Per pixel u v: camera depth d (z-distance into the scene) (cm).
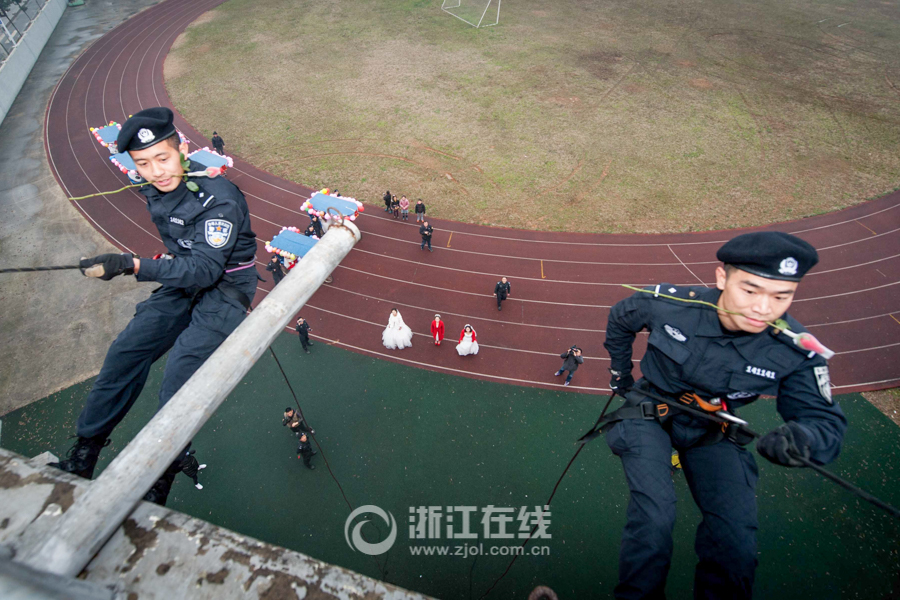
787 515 1422
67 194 2784
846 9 5153
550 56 4212
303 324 1830
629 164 2998
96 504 163
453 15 4956
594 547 1371
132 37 4606
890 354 1883
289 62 4150
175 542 167
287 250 1675
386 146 3166
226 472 1531
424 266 2309
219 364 219
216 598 156
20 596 90
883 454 1584
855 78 3897
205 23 4856
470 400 1752
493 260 2344
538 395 1773
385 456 1584
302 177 2914
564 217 2612
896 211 2578
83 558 155
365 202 2708
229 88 3797
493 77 3916
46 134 3322
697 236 2481
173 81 3903
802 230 2495
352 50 4331
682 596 1255
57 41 4569
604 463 1555
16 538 156
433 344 1953
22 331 2038
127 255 290
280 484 1506
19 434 1691
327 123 3397
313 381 1803
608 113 3475
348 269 2281
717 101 3612
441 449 1606
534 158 3050
